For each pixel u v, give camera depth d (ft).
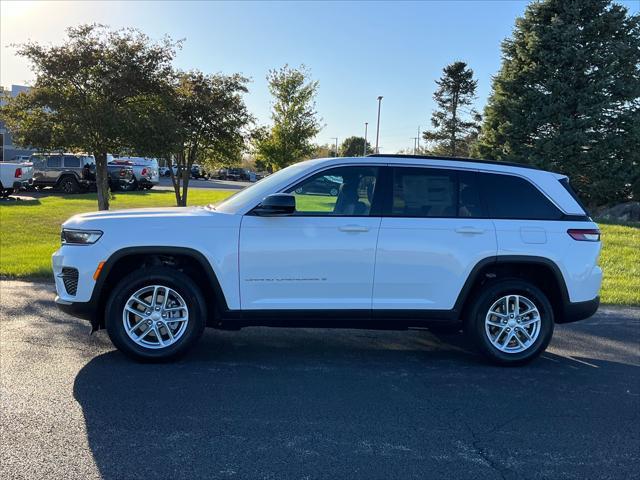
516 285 17.08
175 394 14.37
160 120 37.24
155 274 16.12
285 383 15.43
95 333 19.34
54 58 35.37
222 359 17.34
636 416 13.84
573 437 12.57
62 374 15.48
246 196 17.02
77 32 35.83
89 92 36.42
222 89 51.37
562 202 17.57
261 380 15.60
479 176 17.35
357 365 17.20
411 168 17.11
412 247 16.49
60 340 18.48
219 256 16.10
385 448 11.79
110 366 16.25
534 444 12.18
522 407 14.24
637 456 11.75
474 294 17.29
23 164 73.10
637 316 24.61
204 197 82.53
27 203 67.56
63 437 11.82
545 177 17.74
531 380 16.26
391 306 16.65
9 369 15.72
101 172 39.17
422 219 16.71
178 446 11.60
